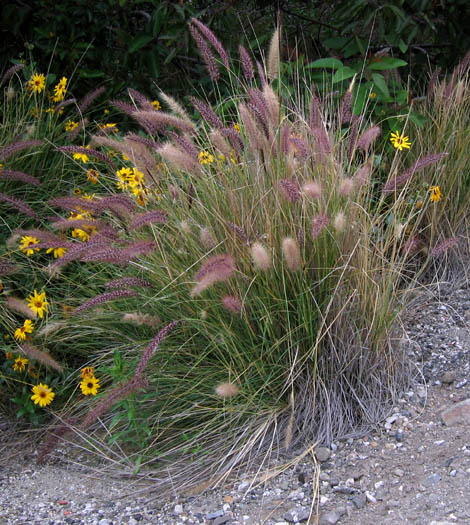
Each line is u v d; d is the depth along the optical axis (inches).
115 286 89.0
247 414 90.7
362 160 112.5
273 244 89.7
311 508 80.5
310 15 136.6
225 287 90.7
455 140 112.0
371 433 88.8
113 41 130.0
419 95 126.3
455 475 81.2
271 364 91.1
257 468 87.2
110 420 94.7
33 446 94.7
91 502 86.1
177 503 84.7
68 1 124.5
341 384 91.0
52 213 108.7
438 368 95.7
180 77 133.0
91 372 92.1
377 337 91.7
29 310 91.9
